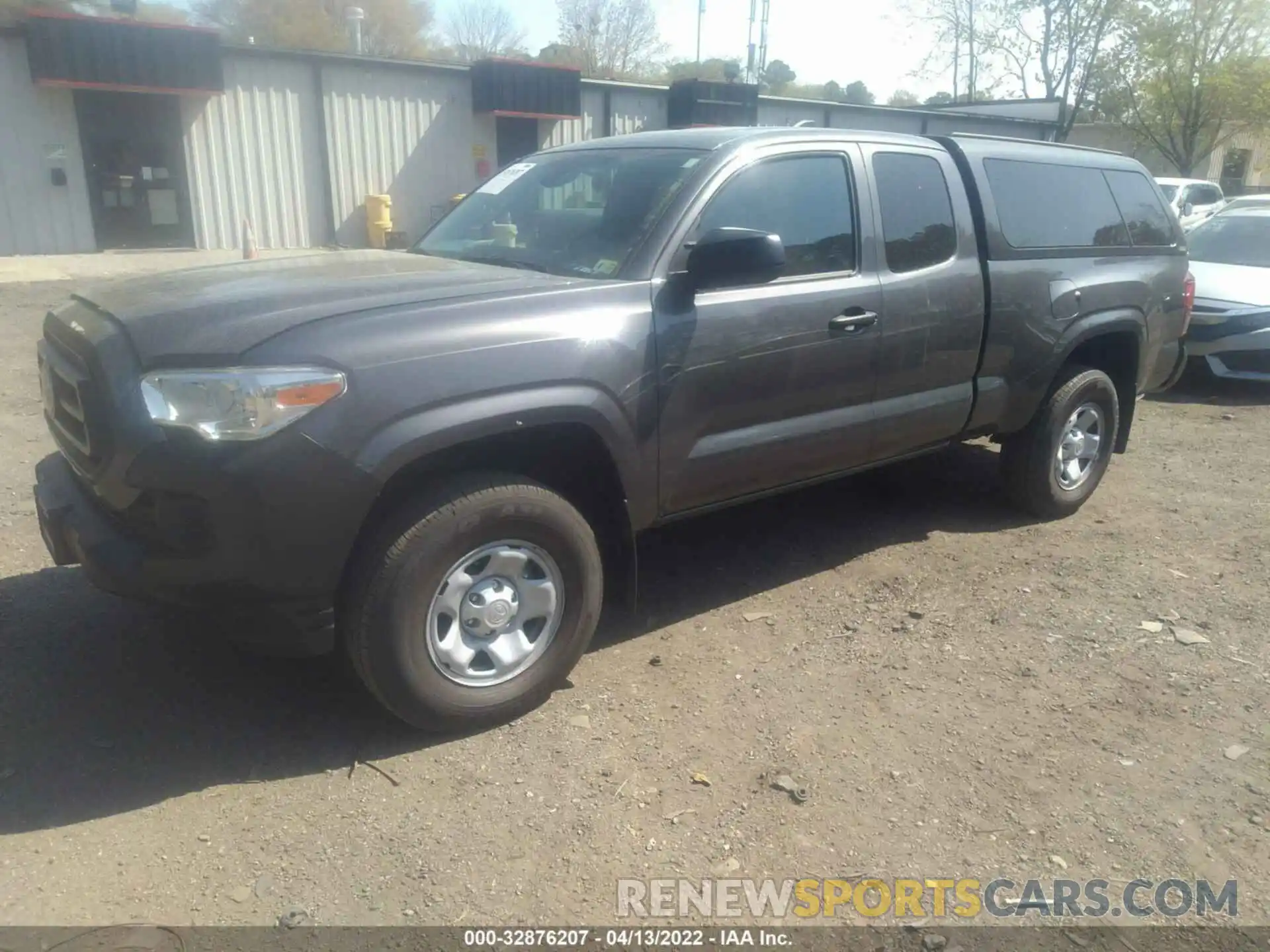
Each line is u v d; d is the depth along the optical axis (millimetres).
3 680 3537
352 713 3402
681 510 3820
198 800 2934
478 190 4719
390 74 19391
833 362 4098
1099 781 3098
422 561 3008
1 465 5797
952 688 3646
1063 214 5184
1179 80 29047
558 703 3510
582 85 21484
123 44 16297
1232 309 8609
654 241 3619
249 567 2809
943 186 4633
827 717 3438
